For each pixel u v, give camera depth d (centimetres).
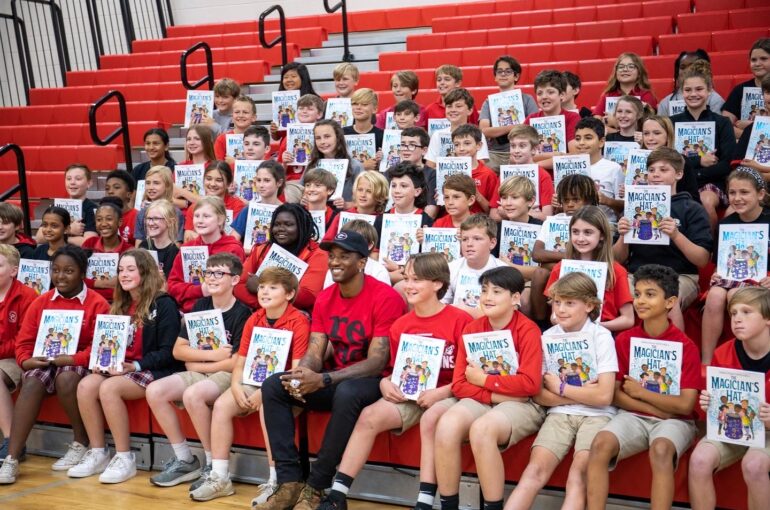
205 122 745
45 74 1210
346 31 944
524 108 672
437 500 402
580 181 465
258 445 441
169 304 480
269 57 995
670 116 593
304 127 632
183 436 454
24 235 641
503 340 383
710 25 826
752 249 436
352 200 598
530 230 476
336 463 389
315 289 472
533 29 891
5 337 514
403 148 591
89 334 496
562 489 376
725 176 543
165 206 558
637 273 376
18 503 420
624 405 370
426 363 396
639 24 852
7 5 1195
